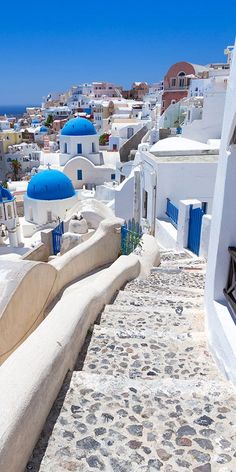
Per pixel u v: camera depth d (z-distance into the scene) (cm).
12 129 6681
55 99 12181
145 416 283
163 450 253
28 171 5450
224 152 412
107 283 608
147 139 2564
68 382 317
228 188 401
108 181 3712
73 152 3856
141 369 374
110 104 6706
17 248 2364
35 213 2747
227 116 397
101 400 298
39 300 623
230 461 245
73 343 361
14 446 214
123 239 1041
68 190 2814
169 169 1216
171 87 4316
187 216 994
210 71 3378
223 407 296
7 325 493
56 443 254
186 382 325
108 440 259
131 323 498
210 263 463
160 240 1213
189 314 534
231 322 381
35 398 250
